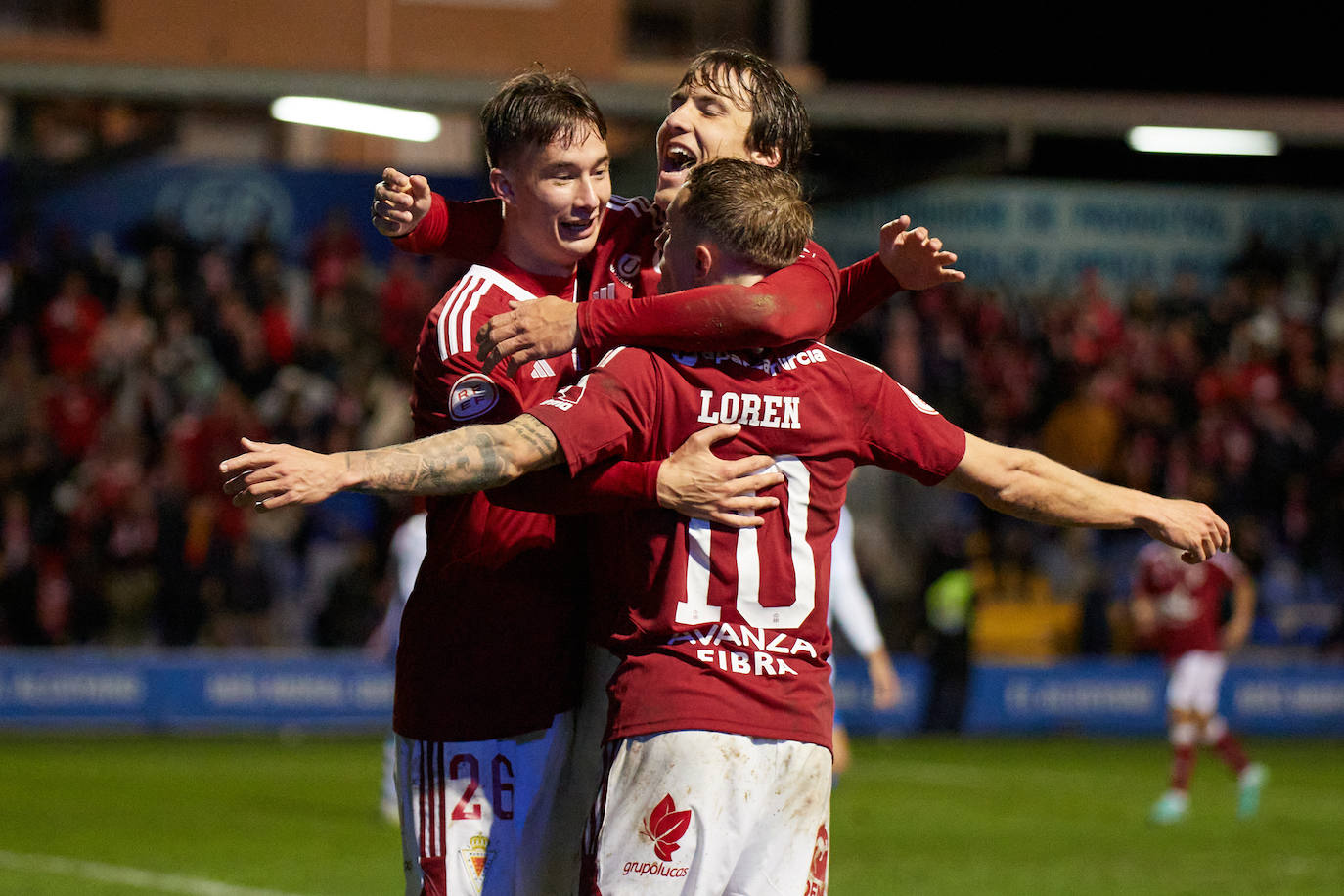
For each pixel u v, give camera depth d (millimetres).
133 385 19703
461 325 3928
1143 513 3793
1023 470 3771
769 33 21375
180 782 13047
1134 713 19344
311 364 20344
